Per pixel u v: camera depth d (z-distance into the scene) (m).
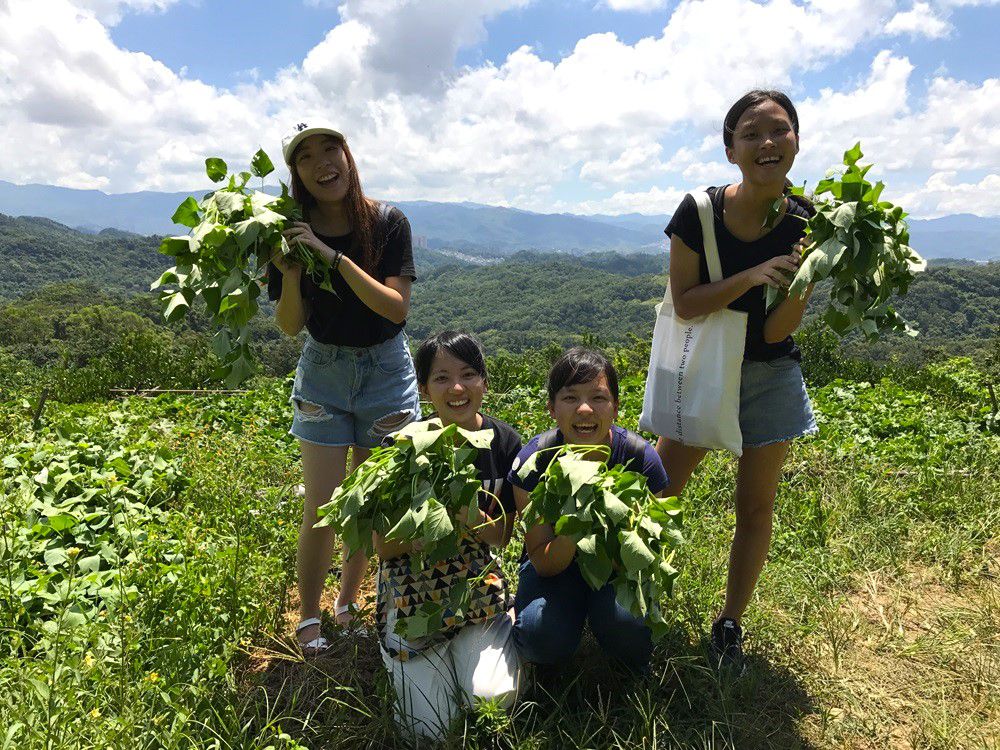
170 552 3.71
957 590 3.80
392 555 2.75
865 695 2.87
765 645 3.17
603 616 2.66
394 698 2.62
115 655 2.67
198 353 10.61
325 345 3.05
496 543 2.84
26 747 2.12
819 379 12.01
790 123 2.61
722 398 2.83
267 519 4.37
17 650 2.74
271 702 2.75
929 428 6.80
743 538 3.06
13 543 3.46
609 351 13.35
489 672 2.58
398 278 3.01
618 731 2.56
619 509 2.22
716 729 2.61
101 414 7.25
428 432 2.36
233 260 2.55
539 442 2.80
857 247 2.38
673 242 2.89
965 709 2.81
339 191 2.86
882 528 4.37
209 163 2.69
